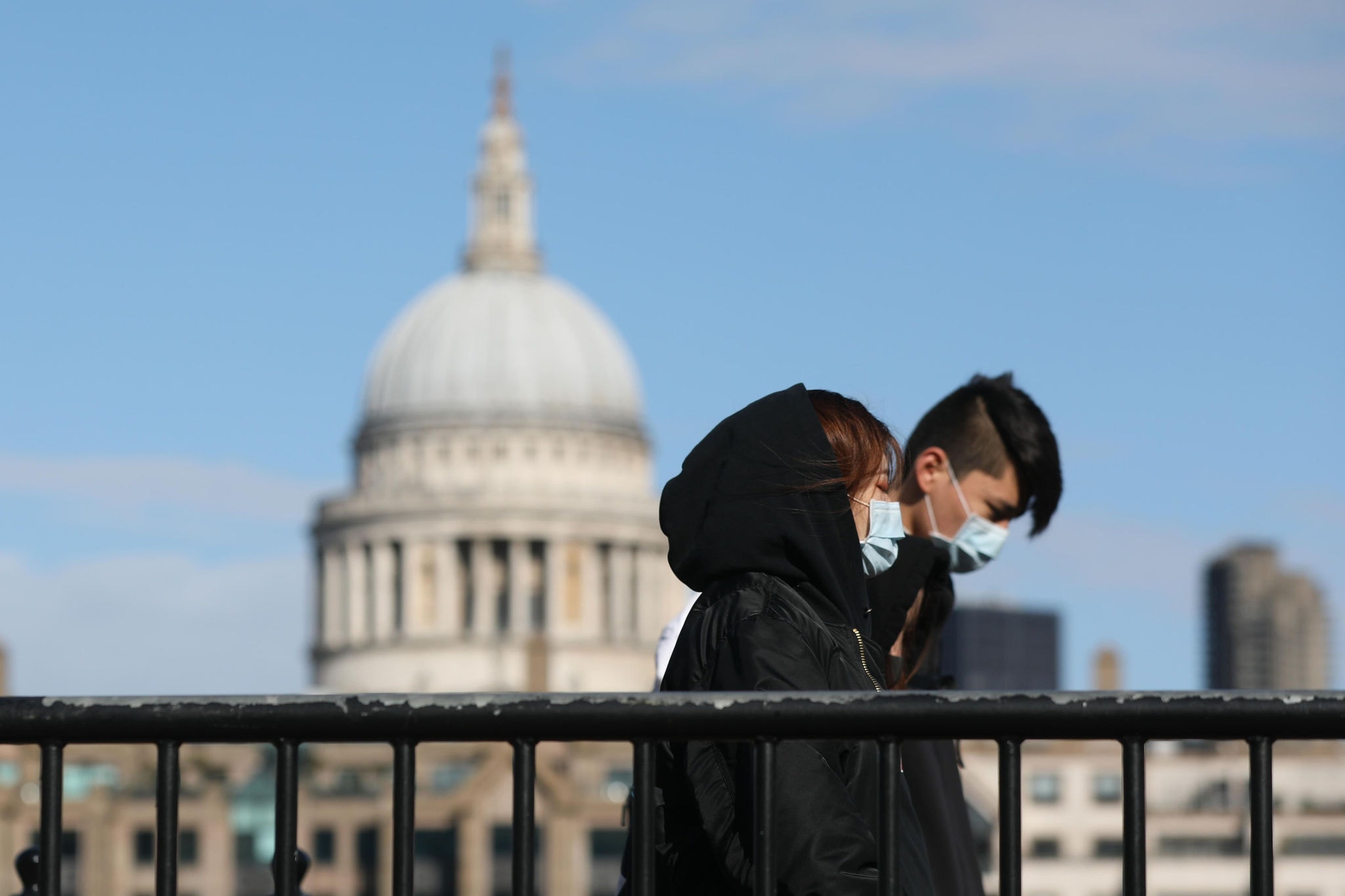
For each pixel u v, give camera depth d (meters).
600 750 145.50
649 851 4.73
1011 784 4.68
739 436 5.73
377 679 178.00
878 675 5.75
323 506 186.00
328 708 4.73
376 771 142.38
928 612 8.54
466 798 139.12
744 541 5.61
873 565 6.65
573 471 184.50
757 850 4.73
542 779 139.75
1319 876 121.81
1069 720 4.67
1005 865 4.66
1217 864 123.50
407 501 180.50
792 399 5.81
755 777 4.74
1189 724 4.64
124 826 135.12
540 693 4.75
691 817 5.39
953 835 8.09
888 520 6.64
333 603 184.00
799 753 4.97
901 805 5.44
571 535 179.88
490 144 199.62
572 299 194.38
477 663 176.75
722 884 5.30
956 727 4.70
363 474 187.62
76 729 4.73
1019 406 9.19
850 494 6.34
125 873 135.12
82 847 134.62
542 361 186.50
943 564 8.41
